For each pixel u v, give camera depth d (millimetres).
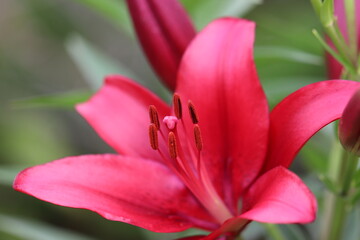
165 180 470
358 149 426
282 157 441
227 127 466
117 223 830
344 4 488
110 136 482
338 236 511
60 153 899
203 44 472
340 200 499
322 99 432
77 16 1015
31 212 840
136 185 460
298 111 438
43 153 889
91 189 442
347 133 423
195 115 449
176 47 503
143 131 483
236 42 464
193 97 470
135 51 990
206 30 474
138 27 507
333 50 479
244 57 458
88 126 959
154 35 503
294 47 582
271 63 590
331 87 431
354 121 417
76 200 429
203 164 461
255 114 453
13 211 835
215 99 466
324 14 453
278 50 569
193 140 472
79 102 553
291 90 602
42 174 435
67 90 993
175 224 453
